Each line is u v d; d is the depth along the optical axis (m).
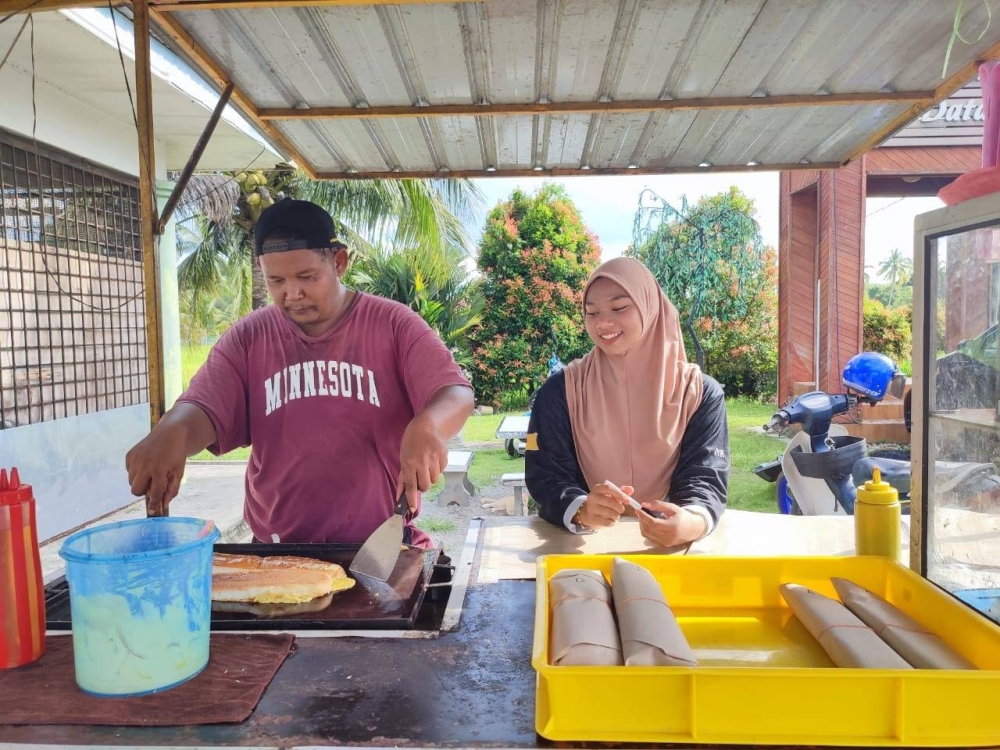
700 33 1.84
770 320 10.55
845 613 0.96
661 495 1.78
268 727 0.80
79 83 3.85
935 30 1.80
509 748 0.76
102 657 0.85
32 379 3.83
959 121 6.82
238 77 2.07
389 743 0.77
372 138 2.60
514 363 10.91
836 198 6.89
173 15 1.71
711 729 0.76
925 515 1.14
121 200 4.65
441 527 4.79
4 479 0.97
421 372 1.55
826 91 2.18
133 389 4.77
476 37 1.86
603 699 0.77
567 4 1.70
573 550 1.46
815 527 1.63
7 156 3.63
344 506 1.62
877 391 3.35
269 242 1.52
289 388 1.62
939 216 1.07
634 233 10.82
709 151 2.75
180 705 0.84
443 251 9.26
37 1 1.71
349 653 0.98
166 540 1.01
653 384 1.74
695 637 1.04
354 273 9.56
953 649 0.87
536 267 10.95
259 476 1.68
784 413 3.48
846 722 0.76
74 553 0.86
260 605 1.14
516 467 6.71
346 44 1.88
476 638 1.03
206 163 5.67
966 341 1.03
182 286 10.49
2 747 0.77
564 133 2.54
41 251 3.89
